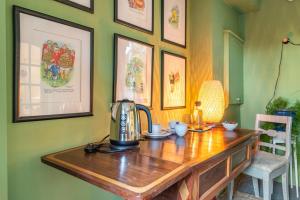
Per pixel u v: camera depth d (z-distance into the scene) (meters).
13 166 0.96
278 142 2.19
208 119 1.96
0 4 0.78
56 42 1.10
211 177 1.08
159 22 1.79
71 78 1.17
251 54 2.70
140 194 0.66
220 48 2.27
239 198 2.19
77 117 1.21
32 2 1.01
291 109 2.36
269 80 2.59
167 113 1.89
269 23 2.57
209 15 2.11
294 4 2.41
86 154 1.06
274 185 2.49
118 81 1.43
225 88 2.35
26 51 0.99
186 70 2.14
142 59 1.61
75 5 1.18
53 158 1.00
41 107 1.05
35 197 1.04
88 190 1.28
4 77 0.79
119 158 1.00
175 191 0.96
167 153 1.09
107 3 1.36
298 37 2.40
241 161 1.45
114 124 1.17
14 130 0.96
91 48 1.26
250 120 2.71
